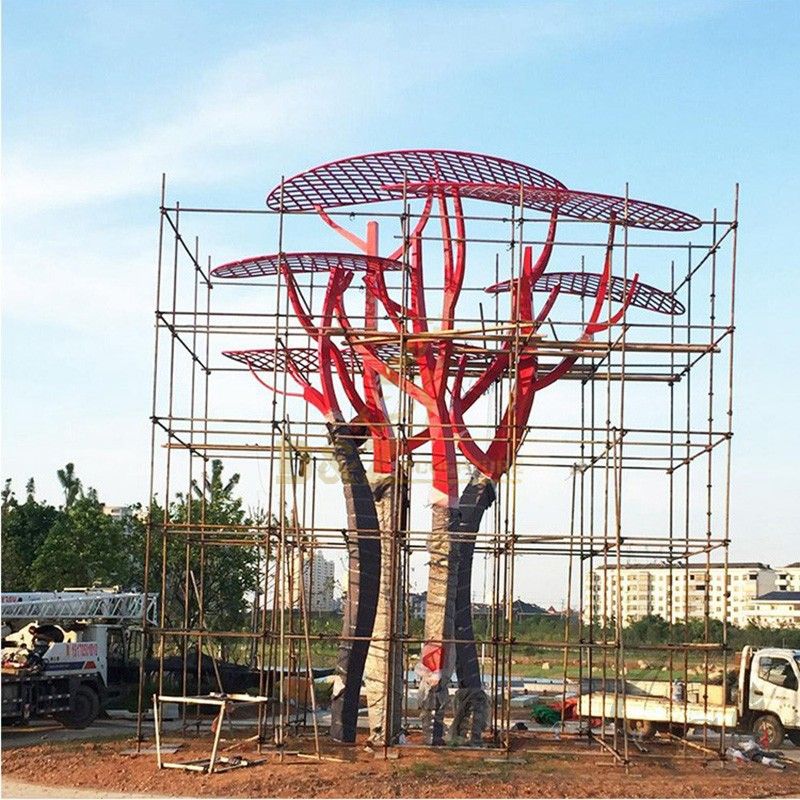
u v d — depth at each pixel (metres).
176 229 25.53
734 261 24.97
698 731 29.39
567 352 25.41
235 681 34.47
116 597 32.44
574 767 22.77
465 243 25.28
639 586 111.62
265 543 24.72
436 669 24.67
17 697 28.39
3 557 52.47
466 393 26.27
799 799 20.62
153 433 25.33
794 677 29.34
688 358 28.25
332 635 26.94
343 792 19.89
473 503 25.56
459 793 19.98
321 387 25.19
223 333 25.22
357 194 25.31
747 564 134.12
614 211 25.25
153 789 20.08
